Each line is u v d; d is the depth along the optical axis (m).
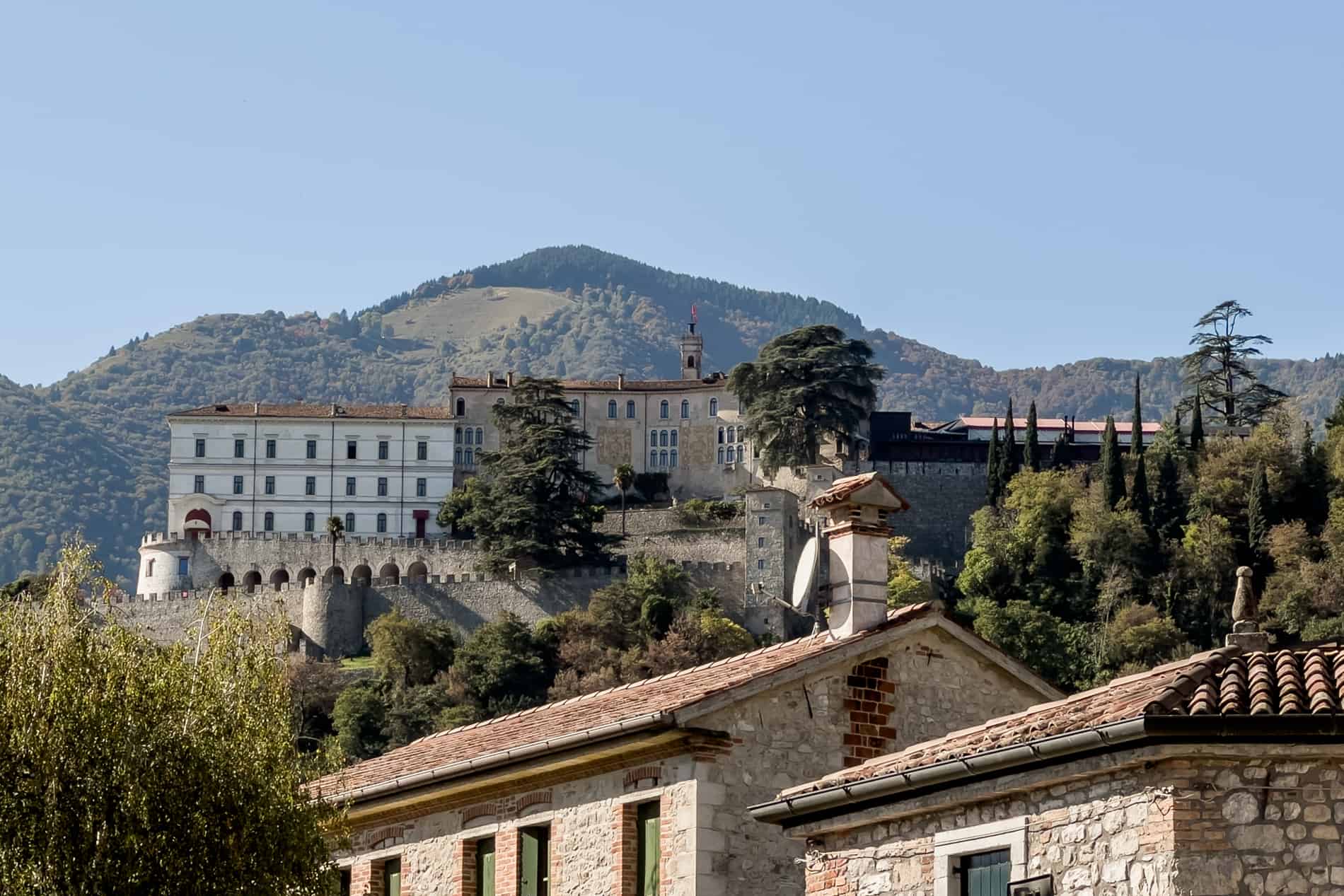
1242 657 28.42
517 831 40.75
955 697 39.97
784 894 37.03
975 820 28.55
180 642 39.75
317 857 37.66
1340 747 25.47
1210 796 25.70
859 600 40.19
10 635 37.03
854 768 32.56
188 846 36.03
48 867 34.72
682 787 37.19
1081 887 26.73
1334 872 25.25
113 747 35.97
